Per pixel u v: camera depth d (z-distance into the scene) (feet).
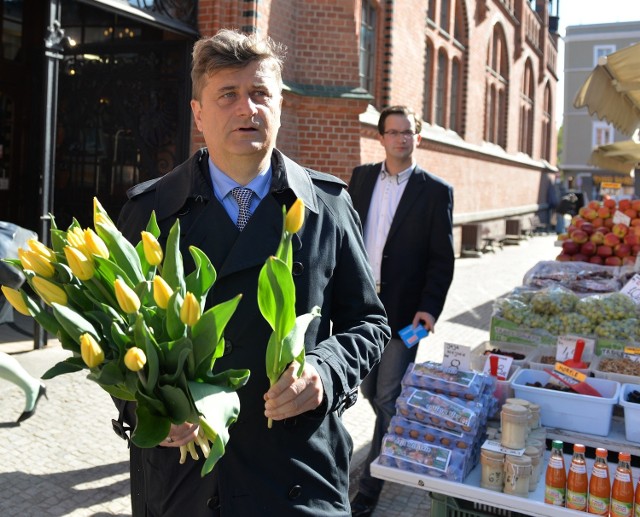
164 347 4.63
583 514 8.29
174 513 5.98
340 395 5.82
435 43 49.93
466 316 32.89
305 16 30.25
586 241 20.03
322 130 30.55
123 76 28.17
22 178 31.30
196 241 6.05
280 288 4.77
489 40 65.46
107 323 4.73
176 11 25.00
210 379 4.75
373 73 38.86
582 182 134.00
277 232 6.04
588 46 150.20
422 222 12.83
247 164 6.13
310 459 6.13
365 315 6.73
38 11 30.96
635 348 11.57
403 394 10.09
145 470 6.27
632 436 9.60
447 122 54.44
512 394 10.61
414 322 12.59
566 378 10.32
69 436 15.58
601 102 20.20
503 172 72.49
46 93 21.13
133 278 4.89
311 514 5.99
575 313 12.53
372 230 13.38
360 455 15.83
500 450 8.85
